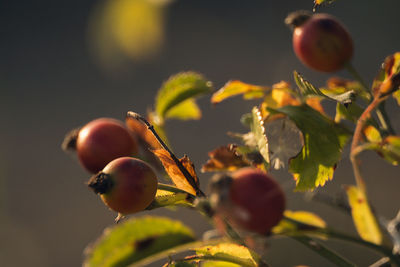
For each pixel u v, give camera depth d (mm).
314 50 575
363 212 574
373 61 2166
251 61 3041
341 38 574
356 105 560
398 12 2242
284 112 556
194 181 553
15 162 2732
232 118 2467
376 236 573
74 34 3908
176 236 543
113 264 540
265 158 547
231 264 561
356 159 570
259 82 2865
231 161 558
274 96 569
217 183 530
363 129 558
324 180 551
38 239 2123
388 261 553
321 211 1174
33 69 3740
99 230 2135
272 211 529
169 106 588
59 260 2043
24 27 4090
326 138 553
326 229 539
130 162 549
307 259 1075
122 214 550
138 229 542
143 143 568
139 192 547
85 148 567
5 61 3898
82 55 3652
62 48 3818
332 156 552
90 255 540
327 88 576
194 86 588
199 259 549
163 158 554
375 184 1515
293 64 2711
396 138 548
